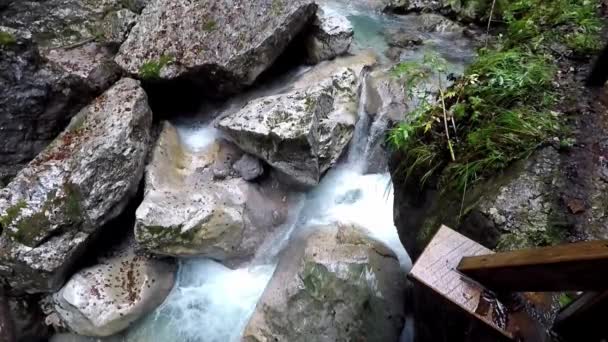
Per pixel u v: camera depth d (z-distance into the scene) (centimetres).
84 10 492
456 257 200
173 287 381
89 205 351
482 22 564
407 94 441
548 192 263
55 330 372
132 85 415
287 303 333
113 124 375
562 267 152
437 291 189
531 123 297
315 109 397
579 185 266
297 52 498
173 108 477
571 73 340
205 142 448
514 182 269
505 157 283
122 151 369
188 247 360
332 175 437
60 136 390
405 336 330
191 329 365
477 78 346
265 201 407
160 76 425
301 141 375
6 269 340
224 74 424
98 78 444
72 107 448
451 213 285
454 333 248
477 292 187
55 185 352
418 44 545
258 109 406
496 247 250
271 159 395
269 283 359
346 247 356
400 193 348
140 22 457
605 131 292
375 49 532
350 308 322
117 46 488
